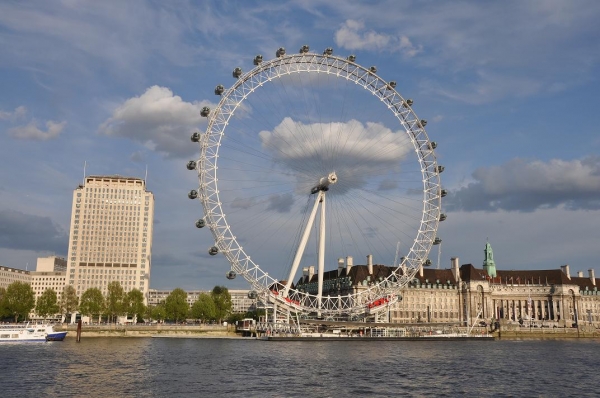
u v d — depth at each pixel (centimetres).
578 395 7375
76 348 13950
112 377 8381
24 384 7675
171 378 8350
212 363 10388
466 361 11288
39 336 16938
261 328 19700
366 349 14088
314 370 9406
